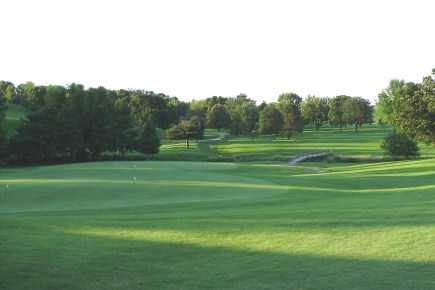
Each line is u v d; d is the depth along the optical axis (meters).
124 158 88.50
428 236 13.08
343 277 9.94
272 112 137.75
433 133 59.16
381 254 11.52
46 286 9.65
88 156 89.38
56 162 85.50
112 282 9.85
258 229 14.66
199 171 47.06
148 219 17.11
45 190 28.83
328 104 186.25
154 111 153.62
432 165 55.28
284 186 33.19
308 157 87.44
